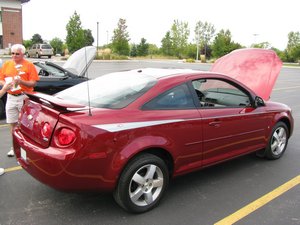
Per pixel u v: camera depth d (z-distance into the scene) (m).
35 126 3.50
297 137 7.04
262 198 4.10
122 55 49.81
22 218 3.49
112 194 3.71
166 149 3.67
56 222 3.43
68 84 8.48
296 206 3.91
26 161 3.53
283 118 5.46
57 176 3.17
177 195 4.11
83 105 3.54
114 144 3.28
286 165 5.28
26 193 4.05
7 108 5.09
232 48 54.69
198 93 4.21
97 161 3.21
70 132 3.15
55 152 3.17
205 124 4.05
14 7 41.66
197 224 3.47
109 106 3.53
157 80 3.89
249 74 6.83
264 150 5.34
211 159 4.29
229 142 4.46
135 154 3.42
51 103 3.28
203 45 62.88
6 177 4.51
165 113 3.69
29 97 3.87
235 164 5.27
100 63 35.12
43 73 8.54
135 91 3.74
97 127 3.19
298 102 12.52
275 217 3.65
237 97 4.72
